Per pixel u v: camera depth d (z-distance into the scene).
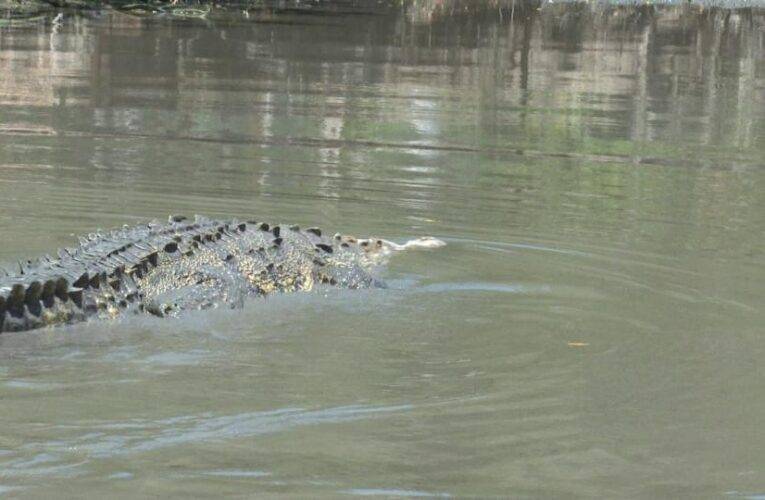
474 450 8.95
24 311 11.69
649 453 8.98
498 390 10.25
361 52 37.59
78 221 16.03
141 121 24.48
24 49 34.56
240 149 21.86
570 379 10.55
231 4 50.69
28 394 9.87
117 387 10.12
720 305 13.05
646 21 49.31
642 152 22.97
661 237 16.17
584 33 44.78
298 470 8.55
